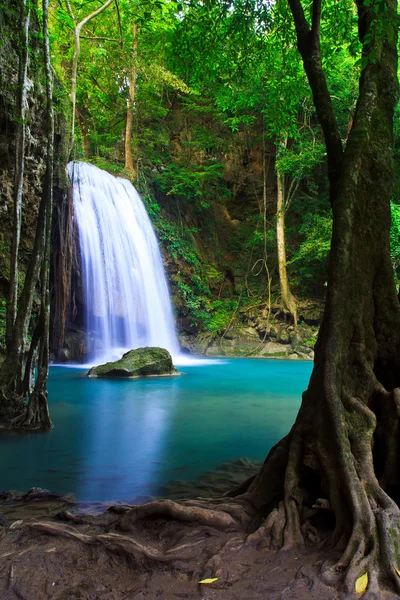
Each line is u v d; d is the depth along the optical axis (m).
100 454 6.36
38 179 14.05
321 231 24.59
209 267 27.55
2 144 12.40
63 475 5.46
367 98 4.55
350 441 3.55
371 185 4.32
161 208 25.98
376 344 4.13
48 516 3.98
